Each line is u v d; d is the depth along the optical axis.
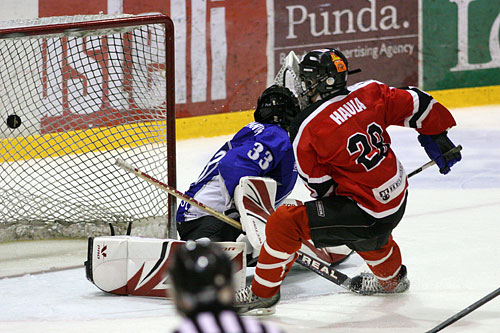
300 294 13.48
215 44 31.09
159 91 19.69
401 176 11.45
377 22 31.58
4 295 13.75
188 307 4.91
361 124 11.23
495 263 14.63
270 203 13.75
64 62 24.42
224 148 15.05
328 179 11.38
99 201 18.48
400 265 12.70
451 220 18.25
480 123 29.31
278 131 14.35
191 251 5.03
